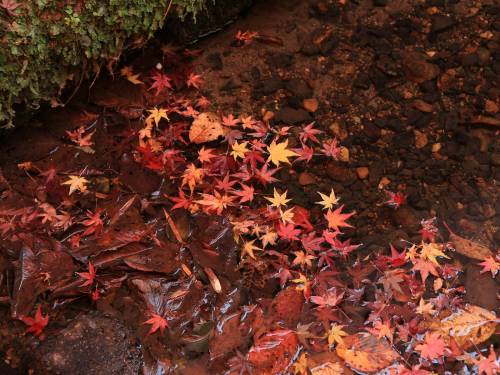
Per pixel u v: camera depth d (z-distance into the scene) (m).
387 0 1.88
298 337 1.49
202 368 1.47
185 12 1.72
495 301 1.55
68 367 1.40
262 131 1.70
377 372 1.47
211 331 1.49
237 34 1.83
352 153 1.70
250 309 1.52
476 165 1.69
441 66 1.80
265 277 1.55
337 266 1.58
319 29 1.84
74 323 1.44
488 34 1.84
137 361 1.44
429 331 1.51
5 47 1.50
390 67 1.80
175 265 1.54
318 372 1.46
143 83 1.74
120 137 1.67
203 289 1.52
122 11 1.58
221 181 1.63
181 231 1.57
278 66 1.79
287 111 1.74
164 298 1.51
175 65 1.78
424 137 1.72
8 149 1.62
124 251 1.54
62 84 1.61
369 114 1.74
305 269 1.56
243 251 1.56
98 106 1.70
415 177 1.67
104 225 1.56
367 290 1.55
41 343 1.43
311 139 1.71
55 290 1.49
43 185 1.60
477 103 1.75
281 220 1.60
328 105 1.75
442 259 1.59
